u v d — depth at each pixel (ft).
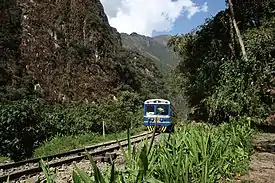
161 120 96.63
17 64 261.03
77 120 112.16
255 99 78.64
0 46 257.96
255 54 85.20
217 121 91.45
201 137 25.54
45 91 263.49
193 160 22.85
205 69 109.29
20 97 227.81
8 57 257.55
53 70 284.00
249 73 80.53
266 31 91.86
